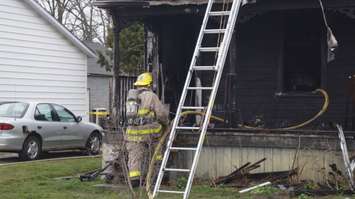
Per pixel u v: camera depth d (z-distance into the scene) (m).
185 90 14.65
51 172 18.53
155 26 22.33
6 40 31.72
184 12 18.31
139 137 14.75
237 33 21.14
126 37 35.53
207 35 21.47
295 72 20.83
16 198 14.05
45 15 33.66
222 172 16.27
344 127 19.78
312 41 20.55
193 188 15.19
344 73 20.06
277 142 15.81
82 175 16.72
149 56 22.81
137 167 14.66
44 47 34.09
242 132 16.28
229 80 16.91
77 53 36.47
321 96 20.27
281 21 20.72
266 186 14.90
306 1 17.30
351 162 14.91
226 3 17.53
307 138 15.59
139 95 15.12
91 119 37.75
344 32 20.08
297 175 15.49
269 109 20.83
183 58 22.33
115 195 14.47
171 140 14.23
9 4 31.83
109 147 16.80
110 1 17.98
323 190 14.34
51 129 24.38
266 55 20.92
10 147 22.66
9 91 31.84
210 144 16.31
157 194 13.84
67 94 35.69
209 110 13.80
